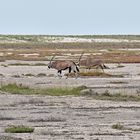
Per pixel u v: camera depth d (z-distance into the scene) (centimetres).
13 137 4356
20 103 6719
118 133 4578
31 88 8569
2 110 6091
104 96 7544
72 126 4978
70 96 7531
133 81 10081
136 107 6406
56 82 9856
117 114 5809
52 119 5406
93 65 12538
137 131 4697
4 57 19688
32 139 4281
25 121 5291
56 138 4328
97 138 4328
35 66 14950
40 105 6538
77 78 10769
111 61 16975
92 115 5728
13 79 10419
